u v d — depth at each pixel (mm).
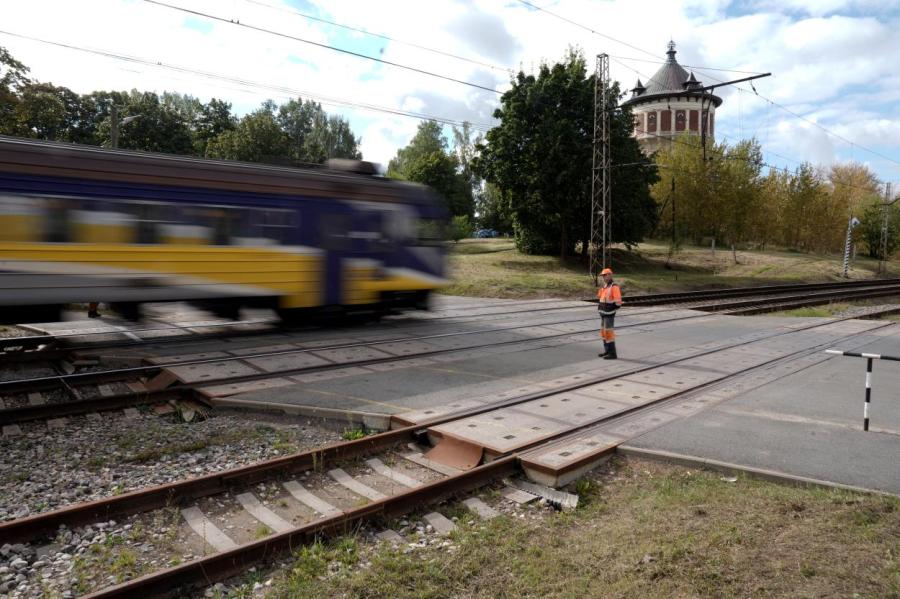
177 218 12188
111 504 5234
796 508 5211
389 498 5414
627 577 4270
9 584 4312
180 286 12273
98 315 16359
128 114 55406
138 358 10906
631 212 40250
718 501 5438
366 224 15430
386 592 4242
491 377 10484
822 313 22750
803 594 3924
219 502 5738
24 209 10469
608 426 7637
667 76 79938
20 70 29438
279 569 4594
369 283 15539
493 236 76500
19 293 10453
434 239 17219
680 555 4492
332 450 6648
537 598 4133
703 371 11125
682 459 6473
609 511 5555
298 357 11547
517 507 5789
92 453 6883
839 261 62719
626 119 40875
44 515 4918
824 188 68812
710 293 29828
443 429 7359
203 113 70812
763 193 57094
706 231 52312
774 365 11836
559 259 41844
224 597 4246
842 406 8656
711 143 52531
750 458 6469
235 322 16172
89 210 11133
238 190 13047
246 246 13195
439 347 13266
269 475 6199
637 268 44438
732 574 4195
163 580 4180
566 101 39594
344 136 88188
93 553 4766
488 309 21812
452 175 69062
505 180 40562
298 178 14078
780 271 49031
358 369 10875
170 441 7301
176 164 12242
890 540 4566
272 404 8398
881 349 13859
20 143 10500
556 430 7352
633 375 10773
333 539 4996
